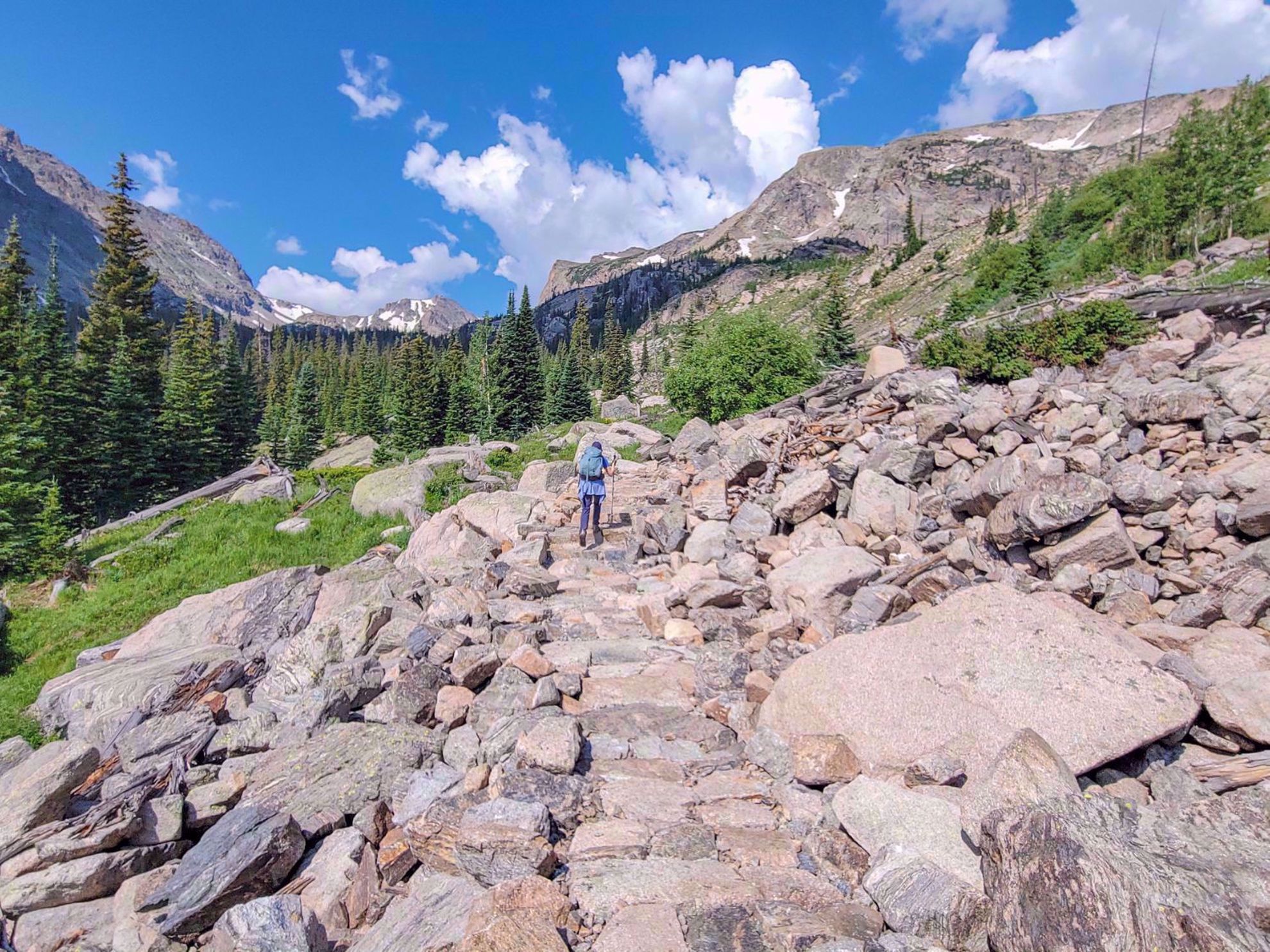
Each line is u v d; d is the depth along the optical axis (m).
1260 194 32.84
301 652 7.70
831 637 6.89
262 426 65.38
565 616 8.64
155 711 7.20
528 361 52.66
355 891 4.25
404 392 51.50
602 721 5.69
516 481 19.03
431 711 6.09
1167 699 4.38
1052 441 9.80
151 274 46.47
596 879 3.66
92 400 33.62
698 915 3.30
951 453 10.40
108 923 4.27
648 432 22.72
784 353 23.22
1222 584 6.21
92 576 14.63
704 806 4.46
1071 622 5.09
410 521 15.41
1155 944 2.37
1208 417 8.52
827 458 12.80
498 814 4.09
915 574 7.63
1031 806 3.10
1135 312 13.64
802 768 4.56
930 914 3.11
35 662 10.96
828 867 3.79
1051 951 2.62
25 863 4.48
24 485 19.98
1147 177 34.94
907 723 4.76
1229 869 2.81
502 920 3.07
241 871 4.21
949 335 15.84
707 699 6.10
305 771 5.32
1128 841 2.93
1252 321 12.02
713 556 10.12
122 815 4.88
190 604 10.18
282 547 15.02
